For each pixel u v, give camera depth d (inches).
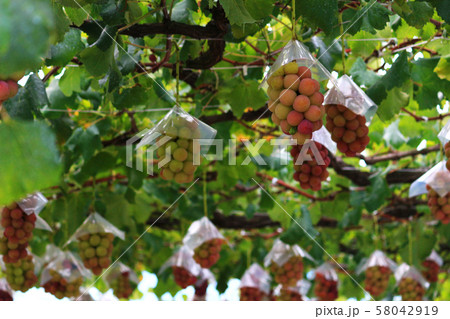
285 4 69.2
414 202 158.2
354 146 55.1
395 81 79.2
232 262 215.5
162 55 89.7
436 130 118.3
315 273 182.1
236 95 98.2
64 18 56.9
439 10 60.2
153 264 195.8
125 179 143.0
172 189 152.9
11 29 16.8
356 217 147.2
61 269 107.6
